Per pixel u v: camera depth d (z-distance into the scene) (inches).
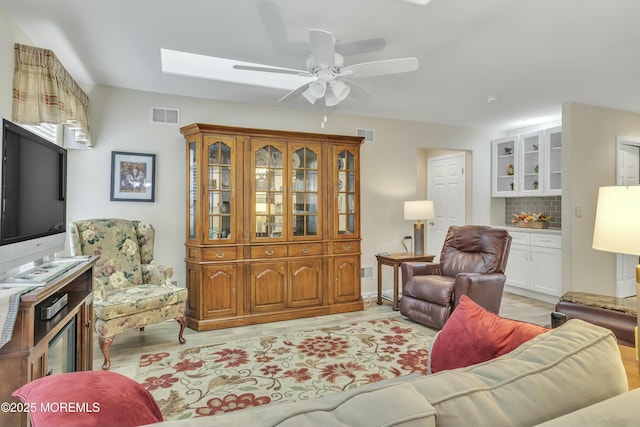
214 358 114.9
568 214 168.9
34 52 96.0
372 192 199.3
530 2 86.9
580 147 170.4
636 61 122.0
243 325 148.5
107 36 104.5
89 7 89.4
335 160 169.0
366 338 132.5
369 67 100.7
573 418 24.5
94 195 145.9
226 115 167.0
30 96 95.1
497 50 113.3
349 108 180.5
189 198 150.3
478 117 199.0
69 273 76.1
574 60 121.0
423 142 211.0
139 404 30.6
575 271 168.9
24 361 57.1
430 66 125.7
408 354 117.4
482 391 27.4
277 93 156.3
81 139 134.4
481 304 136.7
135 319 114.9
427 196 262.5
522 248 199.5
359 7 89.5
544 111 185.5
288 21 96.3
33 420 25.4
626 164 189.0
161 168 156.0
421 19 94.9
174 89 151.0
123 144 150.0
